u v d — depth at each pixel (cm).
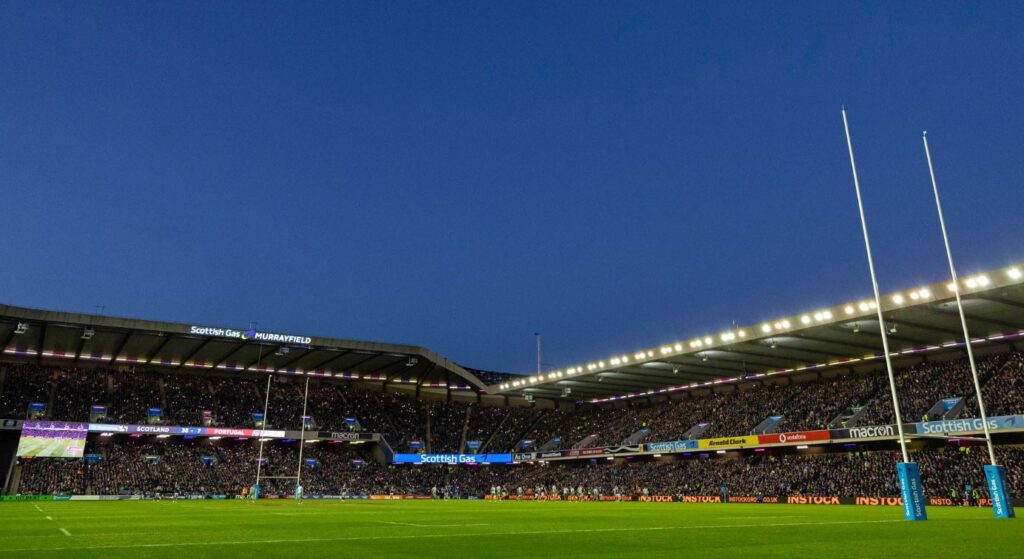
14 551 1457
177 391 8356
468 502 6588
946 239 2827
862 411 6569
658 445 7506
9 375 7556
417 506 5178
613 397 9931
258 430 7819
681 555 1412
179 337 7238
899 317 5325
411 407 9869
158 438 7894
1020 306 4944
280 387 9175
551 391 9431
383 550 1541
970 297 4678
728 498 6544
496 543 1720
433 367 8931
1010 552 1408
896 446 6200
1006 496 2588
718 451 7406
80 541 1747
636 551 1505
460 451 9300
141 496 6644
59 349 7694
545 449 9356
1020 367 5753
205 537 1917
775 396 7769
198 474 7456
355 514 3575
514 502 6638
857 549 1506
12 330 6812
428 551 1519
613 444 8619
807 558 1338
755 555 1402
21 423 6638
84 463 7006
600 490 7894
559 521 2878
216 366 8700
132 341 7375
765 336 5997
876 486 5584
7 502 5706
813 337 6069
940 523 2356
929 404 6059
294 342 7669
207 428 7562
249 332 7406
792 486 6212
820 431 6103
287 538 1883
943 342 6319
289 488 7769
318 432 8256
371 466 8700
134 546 1605
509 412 10269
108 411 7556
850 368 7525
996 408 5406
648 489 7500
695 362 7350
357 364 8838
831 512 3922
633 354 7312
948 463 5462
